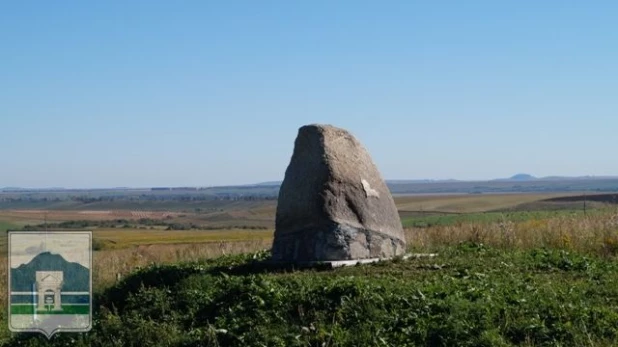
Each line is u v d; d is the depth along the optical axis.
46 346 12.09
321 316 10.53
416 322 9.84
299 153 14.92
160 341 10.95
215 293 12.15
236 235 45.56
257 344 10.08
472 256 14.58
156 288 13.19
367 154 15.43
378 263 13.84
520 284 11.36
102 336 11.79
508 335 9.38
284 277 12.44
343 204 14.42
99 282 15.53
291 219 14.55
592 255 14.81
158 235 46.53
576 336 9.09
